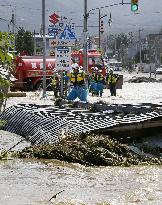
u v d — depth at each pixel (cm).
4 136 2191
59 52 3991
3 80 928
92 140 1616
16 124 2348
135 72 15900
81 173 1316
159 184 1164
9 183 1161
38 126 2078
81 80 3694
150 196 1028
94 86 4728
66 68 4006
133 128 1839
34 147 1645
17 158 1549
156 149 1719
